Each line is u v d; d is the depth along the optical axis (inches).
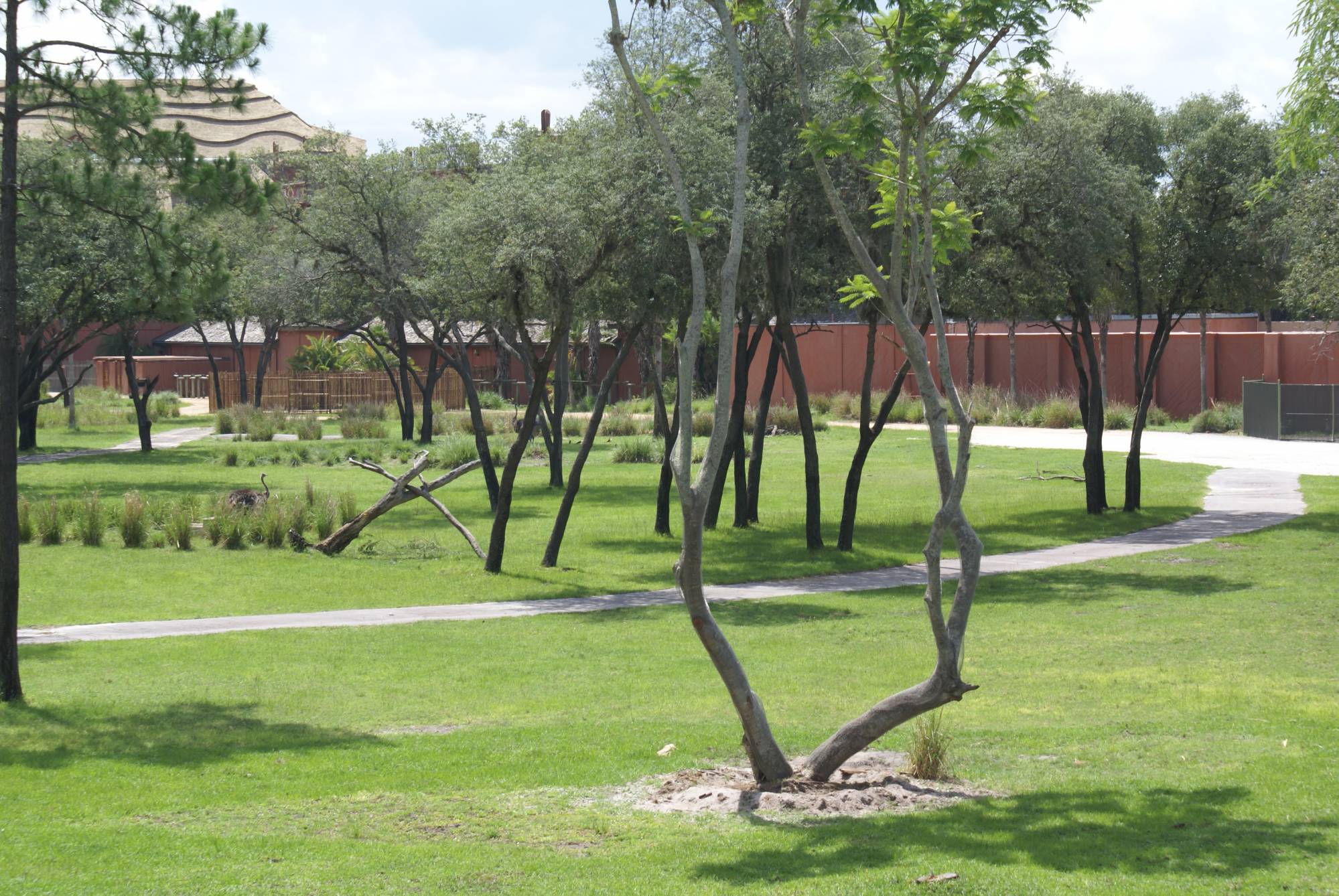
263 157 1100.5
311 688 444.1
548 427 1395.2
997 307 872.9
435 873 234.2
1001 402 2047.2
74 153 476.1
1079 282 885.2
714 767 327.9
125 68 459.8
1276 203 910.4
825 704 412.5
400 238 1071.6
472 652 516.1
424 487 829.8
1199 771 303.9
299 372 2687.0
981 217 812.0
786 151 757.9
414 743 357.7
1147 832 250.4
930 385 306.5
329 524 864.9
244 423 1924.2
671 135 698.8
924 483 1253.7
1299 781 289.4
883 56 339.0
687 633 556.4
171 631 561.3
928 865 231.1
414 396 2596.0
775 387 2461.9
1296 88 622.5
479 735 365.7
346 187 1063.6
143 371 3046.3
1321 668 451.2
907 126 335.6
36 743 358.6
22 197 467.2
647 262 708.7
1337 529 859.4
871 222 781.3
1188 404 1985.7
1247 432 1700.3
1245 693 407.2
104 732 374.0
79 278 1127.6
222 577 717.9
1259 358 1905.8
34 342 1219.9
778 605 632.4
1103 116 983.0
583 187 705.6
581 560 795.4
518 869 236.2
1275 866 224.4
